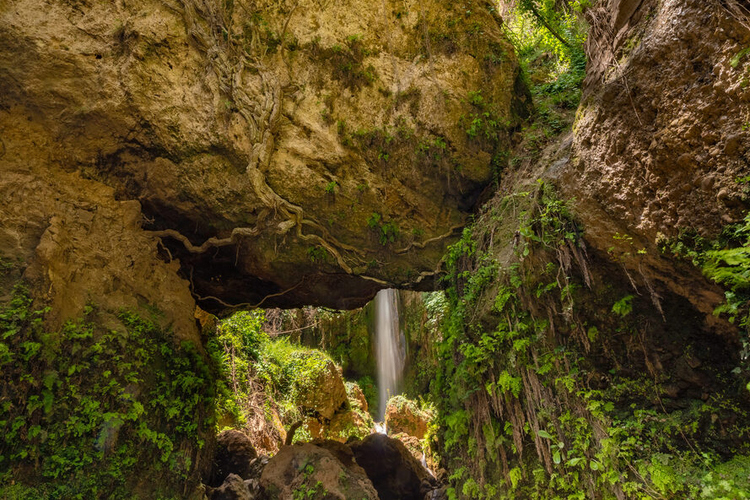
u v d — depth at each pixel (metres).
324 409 13.35
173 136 5.40
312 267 6.44
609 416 4.43
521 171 6.01
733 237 3.30
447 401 6.62
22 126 4.89
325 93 6.16
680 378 4.17
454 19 6.57
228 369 11.34
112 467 4.38
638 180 3.99
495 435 5.37
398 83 6.44
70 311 4.58
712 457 3.76
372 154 6.39
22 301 4.18
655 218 3.88
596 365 4.72
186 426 5.25
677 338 4.21
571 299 4.61
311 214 6.14
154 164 5.52
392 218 6.57
